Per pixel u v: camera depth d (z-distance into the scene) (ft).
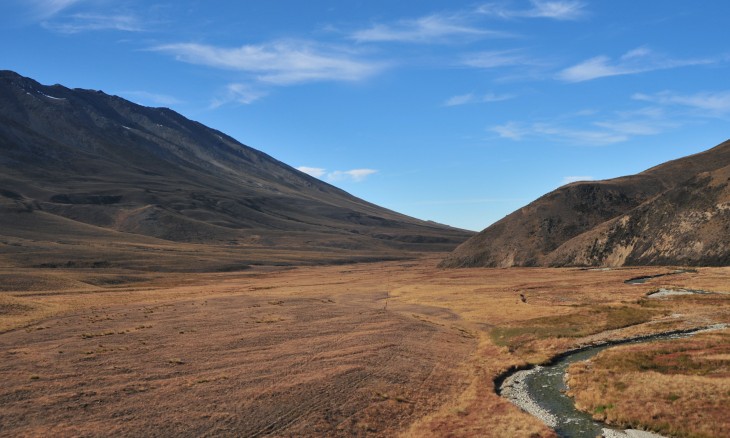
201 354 176.76
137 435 108.68
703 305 254.06
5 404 124.47
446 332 225.35
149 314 262.67
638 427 109.40
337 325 232.94
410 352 183.62
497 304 300.61
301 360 169.48
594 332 213.25
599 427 111.86
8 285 369.50
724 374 133.08
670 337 198.39
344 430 113.91
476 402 131.13
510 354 184.34
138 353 176.86
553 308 272.51
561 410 124.98
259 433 110.73
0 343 191.01
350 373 153.89
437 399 137.39
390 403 131.13
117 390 136.36
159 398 131.34
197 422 116.06
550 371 162.91
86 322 236.84
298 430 112.47
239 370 157.17
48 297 322.34
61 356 170.81
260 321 242.17
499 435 106.22
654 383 128.06
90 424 113.50
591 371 153.58
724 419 102.73
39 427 111.45
